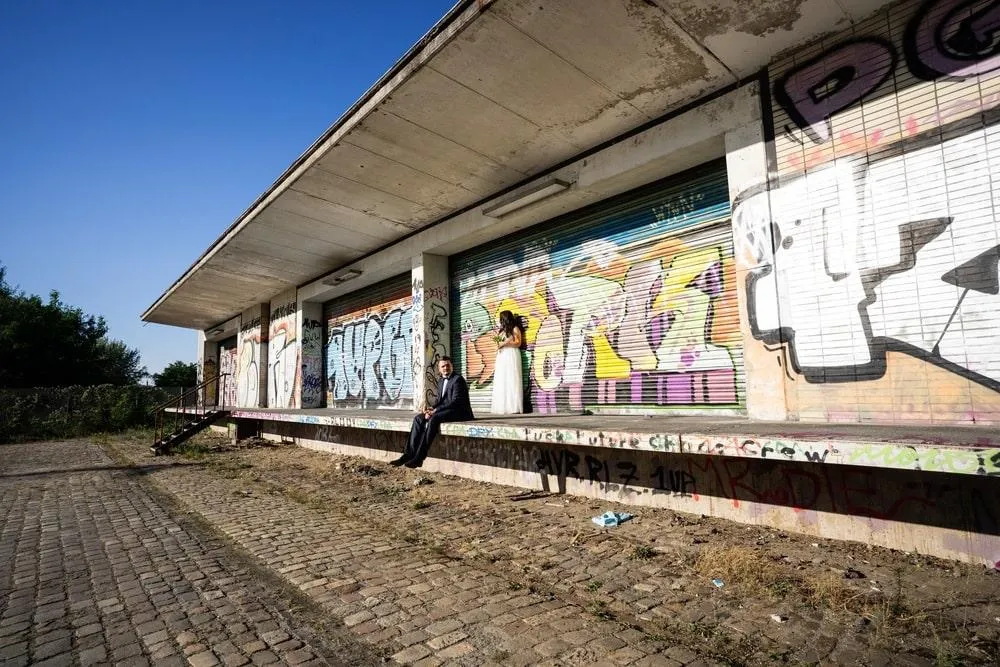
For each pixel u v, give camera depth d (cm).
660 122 652
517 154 758
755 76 565
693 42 527
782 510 470
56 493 836
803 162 522
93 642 320
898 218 463
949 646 271
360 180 845
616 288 752
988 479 364
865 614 311
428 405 1008
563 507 603
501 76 597
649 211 719
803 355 512
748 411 550
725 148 592
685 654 281
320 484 830
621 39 534
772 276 537
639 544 461
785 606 329
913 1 460
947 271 437
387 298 1249
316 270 1369
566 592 373
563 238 833
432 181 844
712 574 384
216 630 332
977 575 351
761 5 478
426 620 335
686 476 543
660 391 689
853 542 425
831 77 507
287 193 899
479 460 787
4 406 2111
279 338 1656
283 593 389
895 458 336
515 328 896
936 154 445
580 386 792
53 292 3078
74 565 471
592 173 727
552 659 282
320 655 297
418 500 682
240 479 912
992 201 417
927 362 443
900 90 466
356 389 1349
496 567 430
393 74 616
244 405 1911
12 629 341
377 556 466
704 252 655
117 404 2256
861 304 480
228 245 1173
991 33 421
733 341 618
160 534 567
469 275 1023
